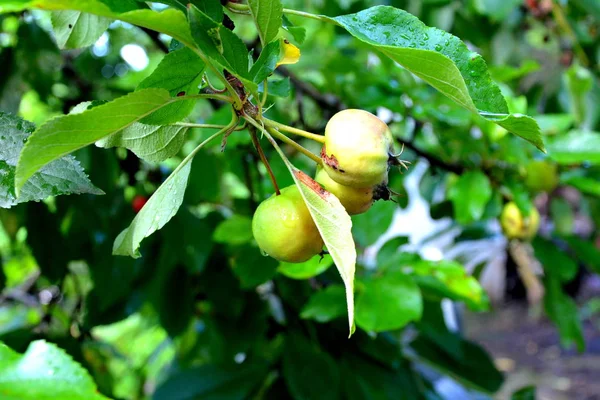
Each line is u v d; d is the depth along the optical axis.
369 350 0.54
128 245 0.30
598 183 0.59
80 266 0.80
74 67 0.72
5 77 0.56
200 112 0.69
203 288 0.58
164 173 0.65
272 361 0.58
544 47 0.93
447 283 0.47
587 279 2.49
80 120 0.25
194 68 0.28
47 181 0.29
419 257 0.48
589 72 0.80
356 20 0.29
